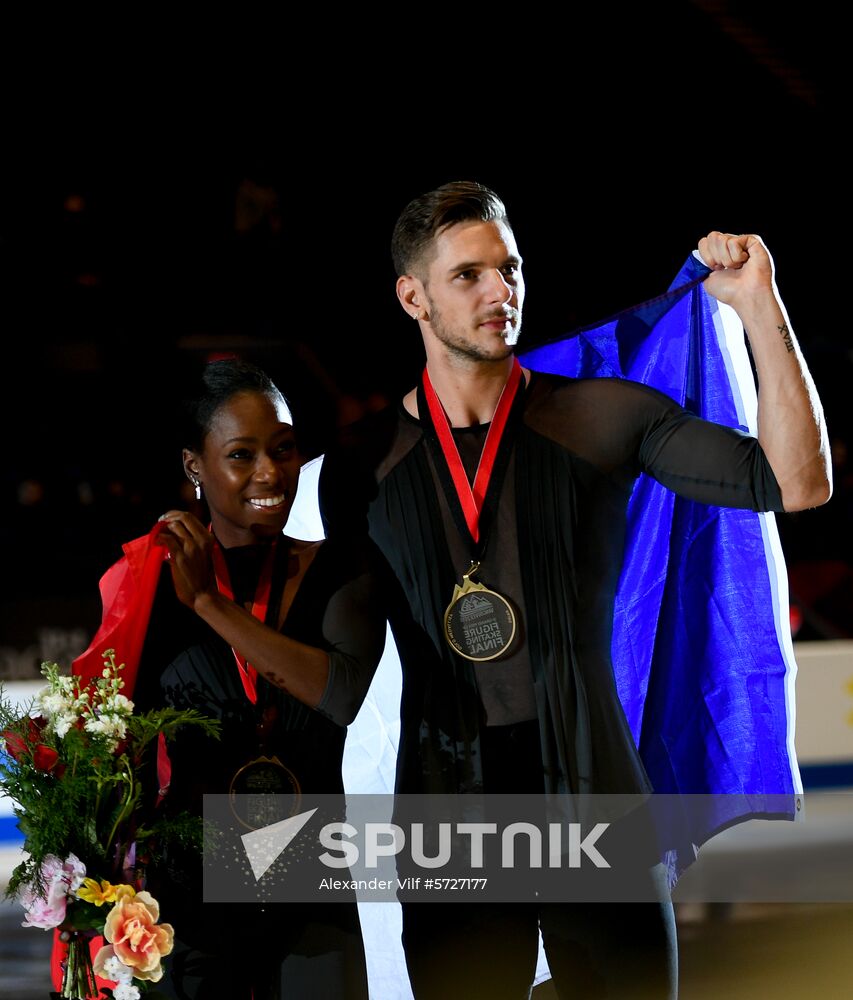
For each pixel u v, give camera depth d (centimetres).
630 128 4403
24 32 4344
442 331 1073
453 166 4375
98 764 1008
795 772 1243
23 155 4291
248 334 4059
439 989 1091
